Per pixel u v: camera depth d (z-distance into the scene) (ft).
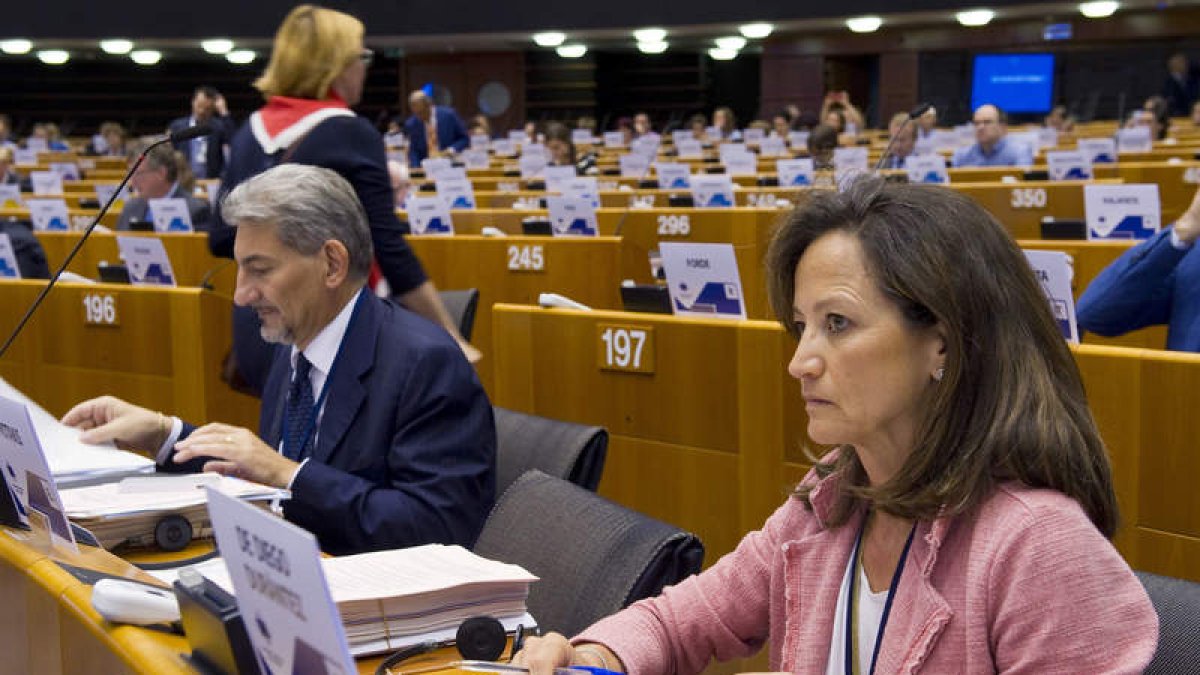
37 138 67.46
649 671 5.22
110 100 88.02
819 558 4.89
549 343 12.69
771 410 11.15
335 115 11.21
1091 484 4.37
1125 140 46.26
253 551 3.75
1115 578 4.20
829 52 79.77
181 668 4.48
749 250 24.03
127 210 25.61
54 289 16.48
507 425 8.45
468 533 7.56
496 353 13.12
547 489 6.64
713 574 5.37
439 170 41.27
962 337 4.34
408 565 5.41
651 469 12.06
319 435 7.71
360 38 11.62
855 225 4.49
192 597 4.42
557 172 37.14
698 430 11.66
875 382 4.43
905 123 14.32
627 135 69.10
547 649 4.91
